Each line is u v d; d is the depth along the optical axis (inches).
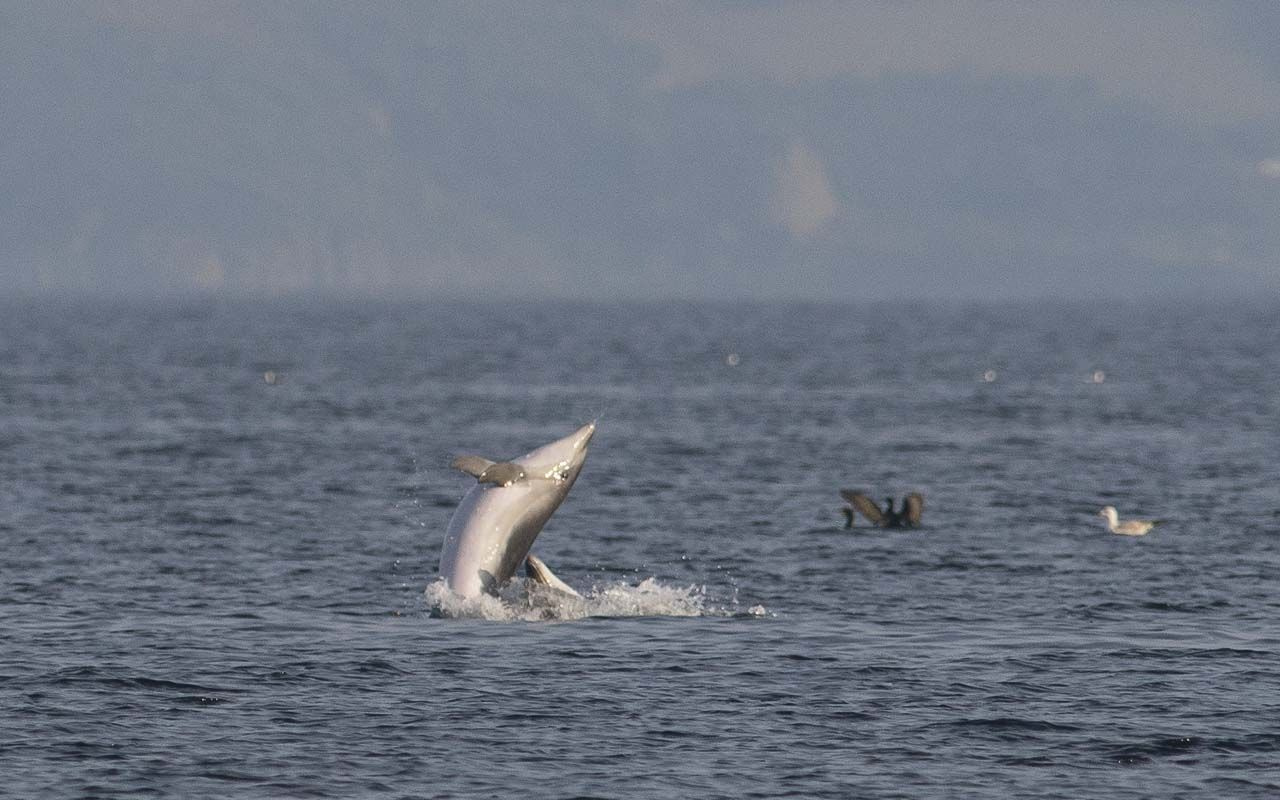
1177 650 4003.4
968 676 3720.5
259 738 3216.0
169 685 3580.2
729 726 3326.8
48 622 4252.0
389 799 2896.2
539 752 3152.1
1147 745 3218.5
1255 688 3629.4
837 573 5211.6
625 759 3117.6
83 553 5433.1
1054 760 3132.4
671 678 3681.1
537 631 4116.6
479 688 3577.8
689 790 2955.2
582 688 3582.7
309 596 4707.2
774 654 3922.2
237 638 4050.2
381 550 5634.8
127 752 3125.0
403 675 3681.1
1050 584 5009.8
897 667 3804.1
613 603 4431.6
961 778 3031.5
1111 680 3690.9
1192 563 5398.6
